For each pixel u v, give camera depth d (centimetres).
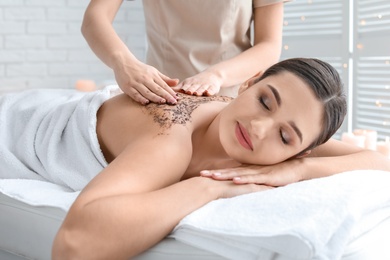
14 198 145
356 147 168
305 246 104
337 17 334
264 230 109
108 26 182
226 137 141
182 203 122
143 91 155
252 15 212
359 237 118
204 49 204
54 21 390
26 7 380
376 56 311
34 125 175
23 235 144
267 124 135
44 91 202
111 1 194
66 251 112
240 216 116
